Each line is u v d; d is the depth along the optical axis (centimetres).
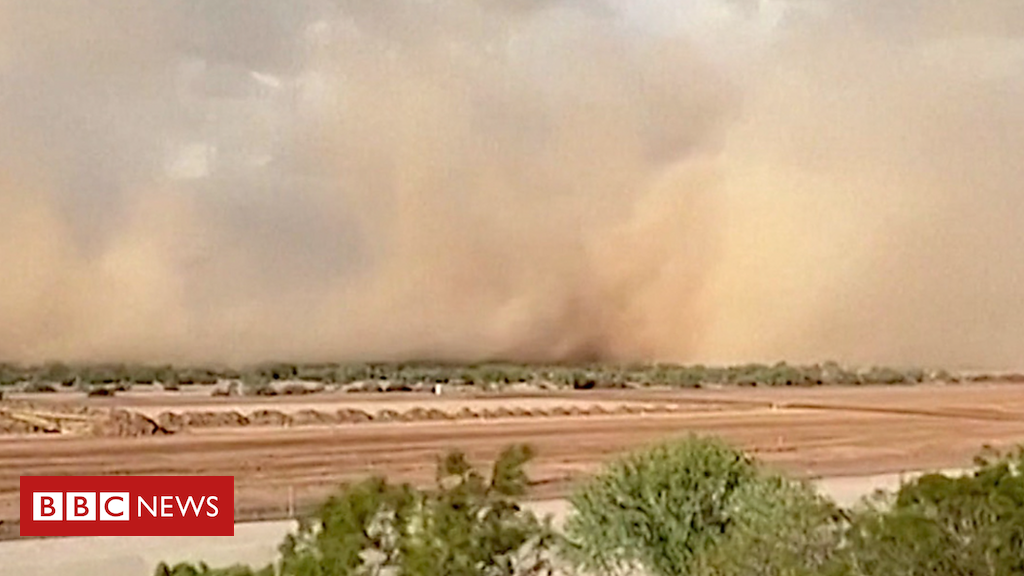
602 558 737
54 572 744
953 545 692
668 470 757
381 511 655
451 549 642
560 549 725
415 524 654
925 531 687
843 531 695
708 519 746
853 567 664
